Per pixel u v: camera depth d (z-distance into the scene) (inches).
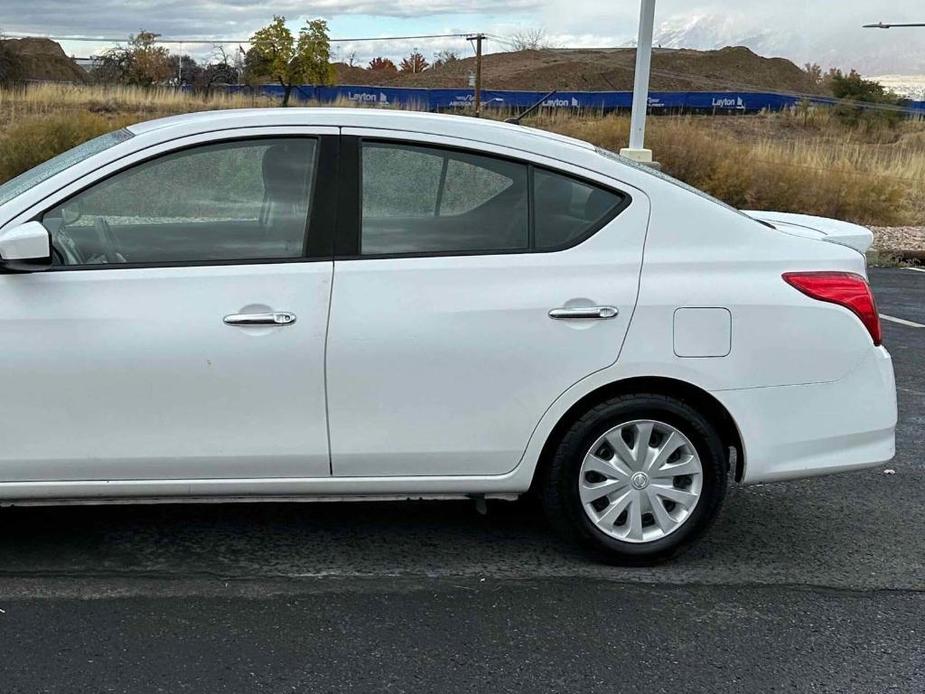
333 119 152.3
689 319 152.5
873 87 1510.8
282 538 172.6
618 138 751.7
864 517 189.3
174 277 145.8
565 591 154.4
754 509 192.7
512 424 152.5
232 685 126.4
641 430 156.7
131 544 168.2
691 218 156.4
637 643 139.8
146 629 139.6
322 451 150.5
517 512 187.0
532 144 155.1
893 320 385.7
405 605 148.8
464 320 148.7
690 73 2881.4
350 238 149.6
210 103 1020.5
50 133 655.8
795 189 685.9
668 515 160.7
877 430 161.5
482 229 152.9
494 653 135.9
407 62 2662.4
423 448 151.9
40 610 144.1
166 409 146.5
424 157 152.5
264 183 150.2
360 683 127.7
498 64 2810.0
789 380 156.3
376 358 147.9
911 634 144.6
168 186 148.8
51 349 143.3
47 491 148.9
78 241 147.3
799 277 156.9
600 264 152.4
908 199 768.3
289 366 146.9
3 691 123.6
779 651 138.8
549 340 150.3
